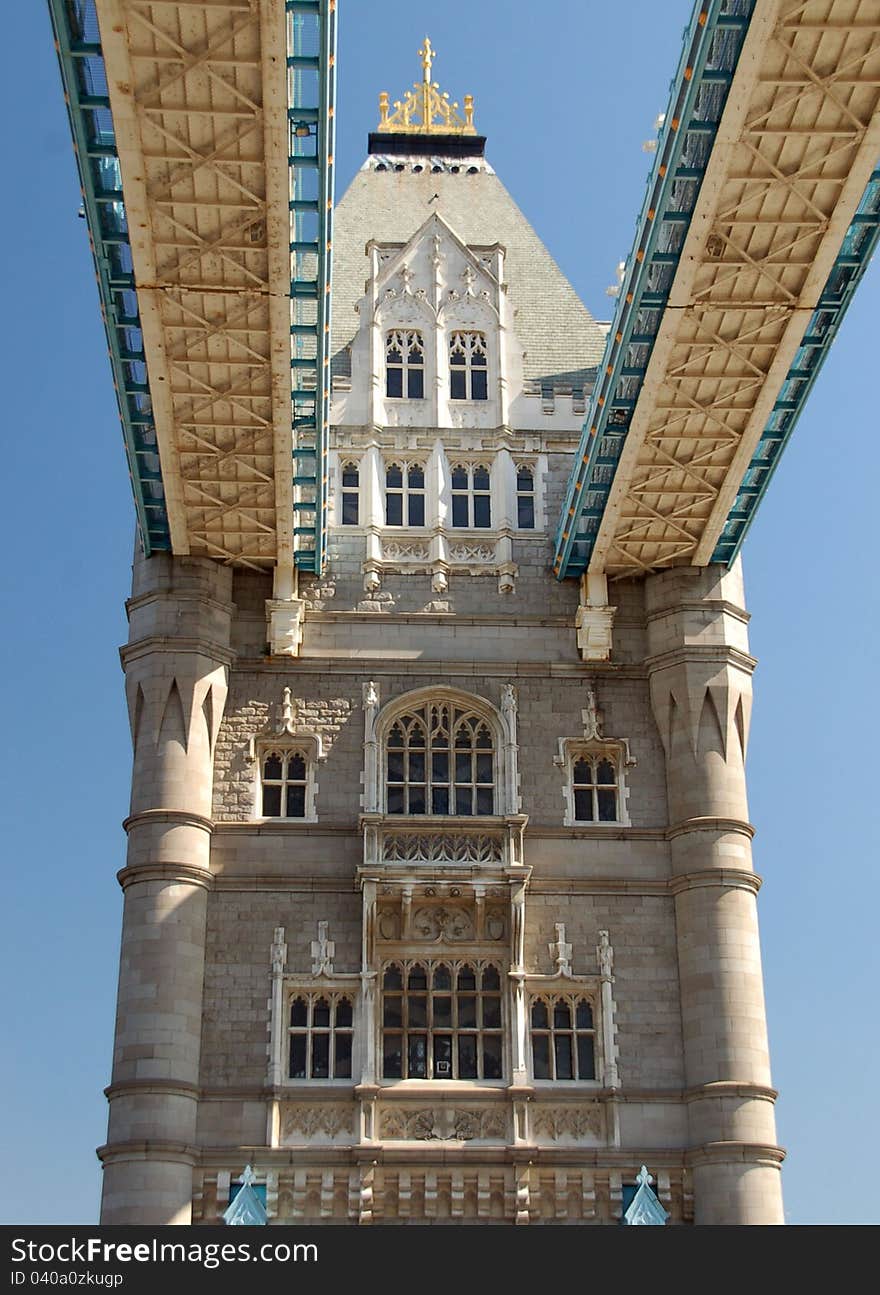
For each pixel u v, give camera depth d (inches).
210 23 1425.9
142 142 1542.8
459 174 2699.3
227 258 1673.2
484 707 2146.9
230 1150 1875.0
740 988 1979.6
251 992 1969.7
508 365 2353.6
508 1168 1895.9
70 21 1459.2
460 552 2242.9
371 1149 1879.9
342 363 2380.7
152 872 1983.3
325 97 1514.5
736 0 1425.9
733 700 2132.1
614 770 2144.4
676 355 1815.9
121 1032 1915.6
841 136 1542.8
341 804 2084.2
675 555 2182.6
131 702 2101.4
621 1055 1974.7
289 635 2137.1
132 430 1957.4
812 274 1699.1
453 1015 1983.3
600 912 2046.0
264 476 1991.9
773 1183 1889.8
